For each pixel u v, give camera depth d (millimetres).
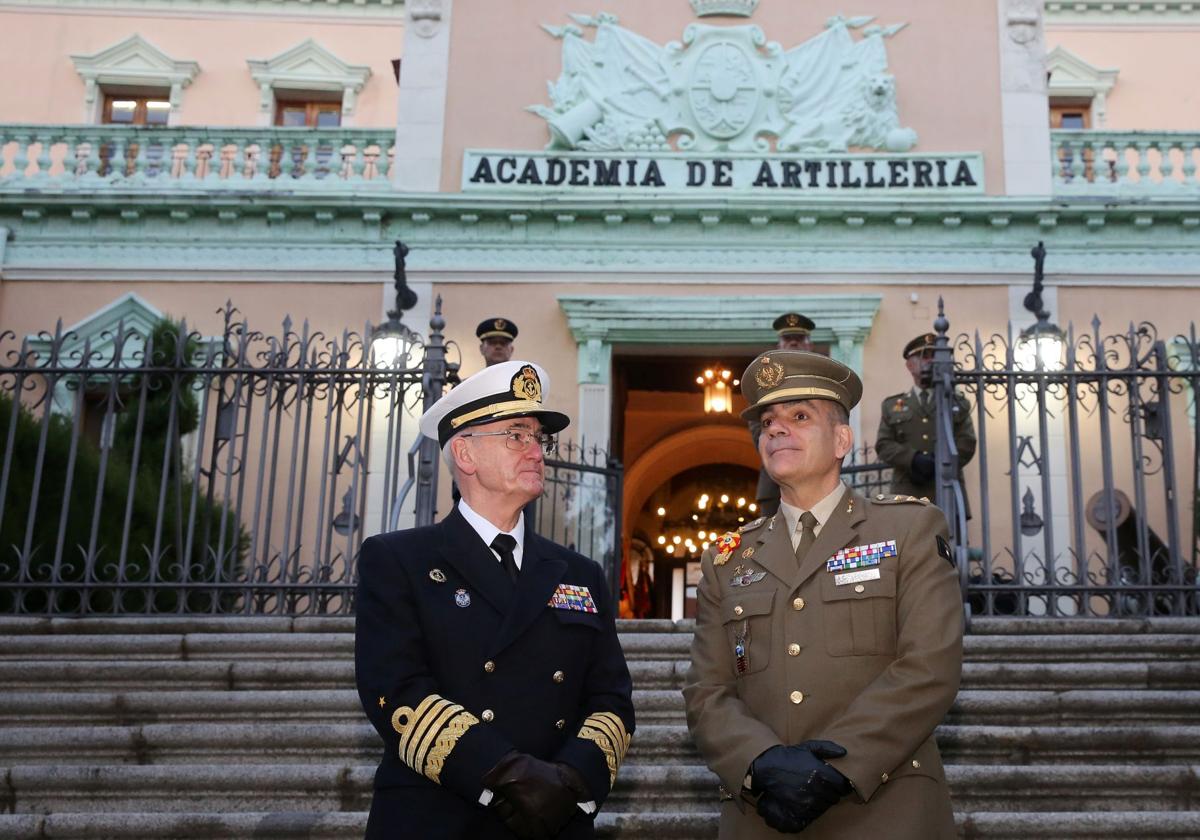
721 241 14273
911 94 14695
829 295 13930
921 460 8586
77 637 7199
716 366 16312
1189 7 20312
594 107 14594
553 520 11336
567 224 14359
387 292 14281
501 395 3703
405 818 3211
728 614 3785
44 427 8641
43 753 5887
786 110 14578
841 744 3287
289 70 20203
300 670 6621
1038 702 6129
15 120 19672
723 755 3418
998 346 13805
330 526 8672
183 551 10234
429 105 14781
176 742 5895
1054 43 20391
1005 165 14375
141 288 14383
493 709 3305
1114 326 13867
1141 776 5453
